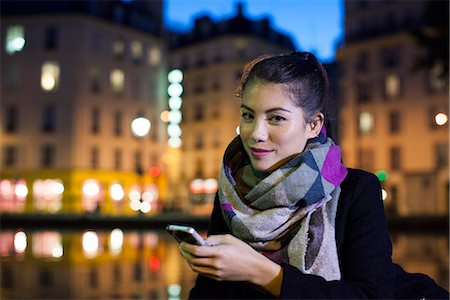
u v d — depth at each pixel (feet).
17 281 27.63
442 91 142.20
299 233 5.19
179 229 4.53
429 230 85.61
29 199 150.00
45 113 151.12
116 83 158.51
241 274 4.70
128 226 94.27
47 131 150.20
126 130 160.04
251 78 5.32
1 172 151.74
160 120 168.66
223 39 179.32
